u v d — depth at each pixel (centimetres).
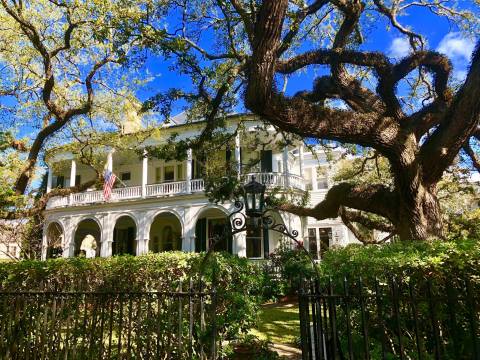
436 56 811
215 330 441
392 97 812
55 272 704
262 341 524
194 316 502
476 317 383
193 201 2267
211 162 1307
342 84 865
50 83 1005
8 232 1742
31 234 2145
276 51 580
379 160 1811
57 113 1043
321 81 902
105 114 1461
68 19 924
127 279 641
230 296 509
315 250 2384
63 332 563
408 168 736
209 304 506
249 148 1503
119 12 862
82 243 2992
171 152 1118
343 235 2361
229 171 1264
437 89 826
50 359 521
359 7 891
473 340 321
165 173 2684
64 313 571
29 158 1061
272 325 935
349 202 885
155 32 814
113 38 870
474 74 677
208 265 536
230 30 966
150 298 486
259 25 560
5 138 1191
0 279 724
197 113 1181
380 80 819
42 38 1114
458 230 1394
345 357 452
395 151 731
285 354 662
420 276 416
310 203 2230
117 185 2670
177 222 2600
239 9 848
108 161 2281
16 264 744
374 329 450
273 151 2347
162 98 990
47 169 2738
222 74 1089
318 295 385
